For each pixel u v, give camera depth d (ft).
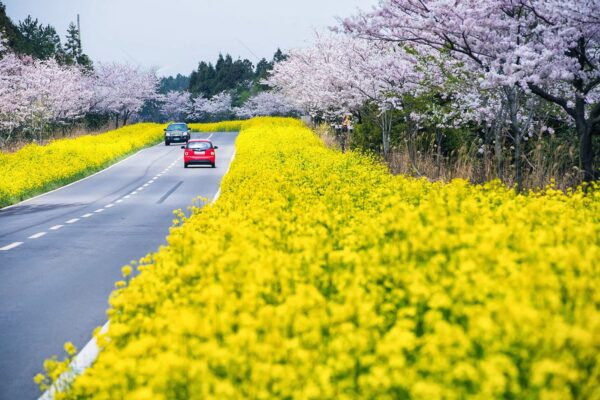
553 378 33.60
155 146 654.94
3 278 117.60
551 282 44.93
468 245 58.34
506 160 189.67
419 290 44.34
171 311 49.11
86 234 171.73
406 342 37.99
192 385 36.40
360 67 254.68
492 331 36.22
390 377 35.29
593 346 36.47
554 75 142.31
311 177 181.98
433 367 35.53
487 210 87.56
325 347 40.50
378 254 57.26
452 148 258.57
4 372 68.95
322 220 84.74
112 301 58.70
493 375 32.37
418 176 216.95
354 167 224.94
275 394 36.96
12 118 589.32
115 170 412.77
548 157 186.70
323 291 54.13
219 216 107.55
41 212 229.45
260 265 55.57
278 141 445.37
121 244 154.30
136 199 262.47
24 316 91.50
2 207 253.03
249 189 153.48
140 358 43.04
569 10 134.82
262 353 38.09
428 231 60.34
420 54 201.26
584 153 155.02
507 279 46.16
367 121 313.53
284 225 85.05
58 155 427.33
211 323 43.88
